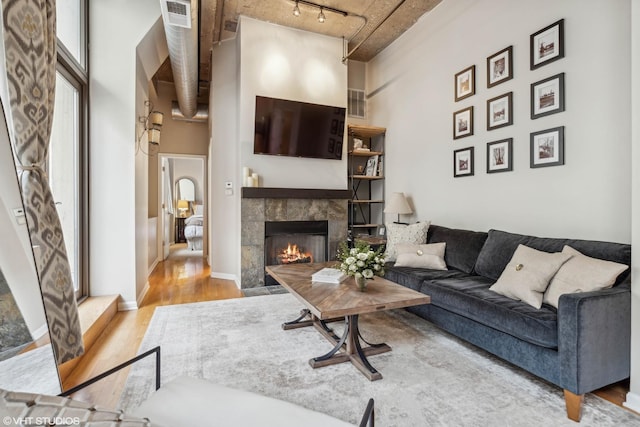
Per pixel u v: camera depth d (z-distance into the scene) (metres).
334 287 2.45
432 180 4.26
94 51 3.25
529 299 2.12
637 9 1.83
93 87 3.24
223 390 1.24
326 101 4.76
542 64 2.88
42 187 1.97
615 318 1.78
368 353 2.38
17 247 1.34
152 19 3.37
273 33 4.46
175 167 10.17
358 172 5.48
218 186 4.99
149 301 3.70
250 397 1.20
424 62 4.37
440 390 1.93
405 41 4.72
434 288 2.71
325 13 4.24
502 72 3.26
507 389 1.94
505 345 2.12
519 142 3.11
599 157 2.48
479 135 3.56
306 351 2.44
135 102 3.36
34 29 1.84
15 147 1.82
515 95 3.15
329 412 1.72
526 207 3.05
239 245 4.38
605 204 2.45
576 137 2.63
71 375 2.10
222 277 4.95
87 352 2.42
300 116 4.46
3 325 1.20
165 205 6.93
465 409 1.75
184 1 2.73
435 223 4.22
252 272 4.33
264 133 4.31
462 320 2.48
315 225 4.65
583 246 2.30
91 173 3.25
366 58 5.56
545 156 2.86
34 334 1.36
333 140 4.70
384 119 5.25
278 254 4.60
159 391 1.22
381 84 5.30
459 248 3.31
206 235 6.70
